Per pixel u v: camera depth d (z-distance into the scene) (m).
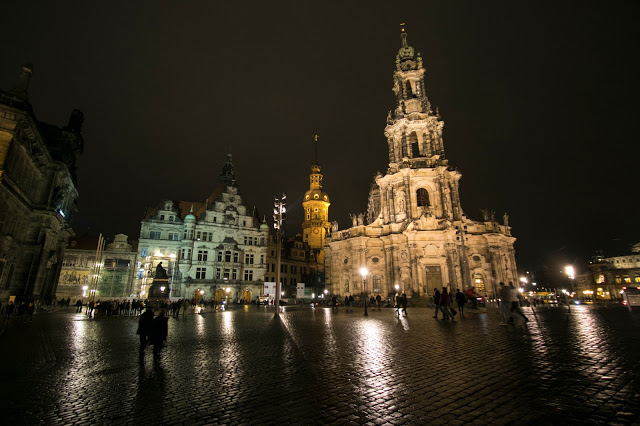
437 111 63.12
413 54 68.44
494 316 25.61
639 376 7.98
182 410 6.75
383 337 15.69
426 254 53.84
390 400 7.00
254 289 74.31
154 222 69.44
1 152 29.53
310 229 108.19
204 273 70.12
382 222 61.06
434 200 57.16
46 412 6.73
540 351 11.23
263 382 8.56
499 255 54.31
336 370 9.56
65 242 47.19
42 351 13.44
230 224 75.31
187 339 16.20
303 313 35.56
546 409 6.20
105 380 9.00
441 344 13.31
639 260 84.25
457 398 6.98
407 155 60.72
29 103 32.72
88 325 24.08
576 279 96.50
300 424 5.91
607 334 14.27
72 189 47.84
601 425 5.47
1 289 32.75
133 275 66.19
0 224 30.64
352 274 59.41
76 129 48.81
